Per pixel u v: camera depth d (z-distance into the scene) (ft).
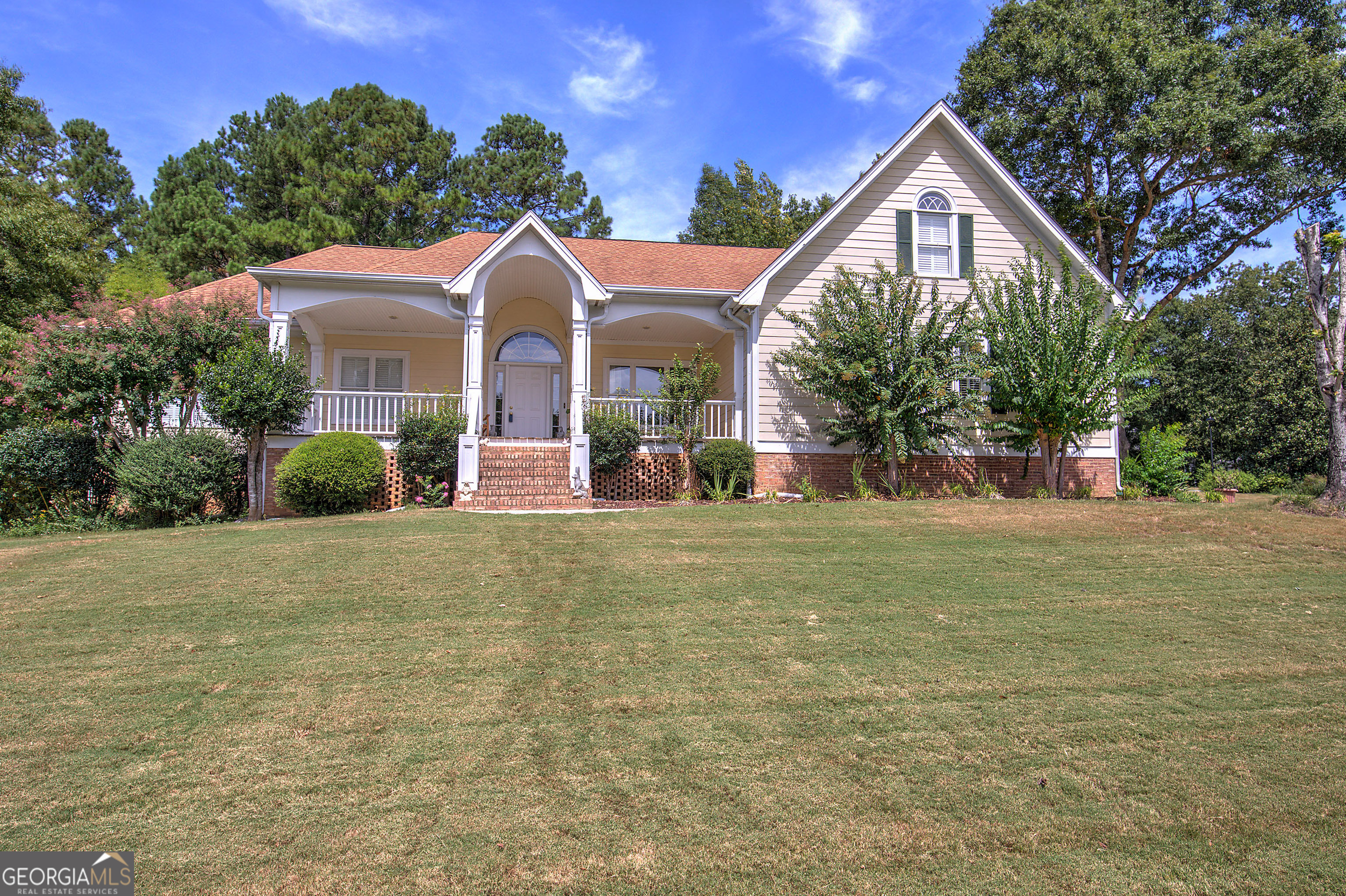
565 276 47.16
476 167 110.32
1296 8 71.00
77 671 17.97
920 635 20.51
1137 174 72.43
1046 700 16.66
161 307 48.49
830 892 10.59
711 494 46.55
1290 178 64.54
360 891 10.53
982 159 51.31
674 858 11.25
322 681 17.37
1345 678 18.11
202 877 10.78
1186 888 10.74
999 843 11.71
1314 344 98.27
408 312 52.03
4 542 35.04
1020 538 31.99
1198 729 15.44
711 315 51.39
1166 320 113.19
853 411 47.67
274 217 100.58
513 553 28.63
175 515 40.42
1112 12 67.56
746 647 19.48
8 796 12.79
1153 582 25.98
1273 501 42.88
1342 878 10.92
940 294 51.03
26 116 71.72
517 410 59.88
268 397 40.01
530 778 13.39
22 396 41.24
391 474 44.39
